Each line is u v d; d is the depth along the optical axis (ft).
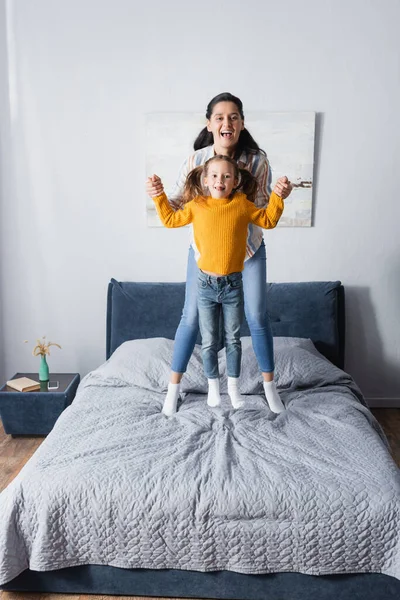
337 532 7.02
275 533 7.06
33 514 7.31
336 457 7.97
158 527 7.17
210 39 12.18
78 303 13.21
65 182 12.76
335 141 12.48
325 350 12.44
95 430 8.84
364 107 12.34
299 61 12.22
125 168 12.67
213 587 7.32
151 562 7.27
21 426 11.66
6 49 12.37
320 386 10.75
